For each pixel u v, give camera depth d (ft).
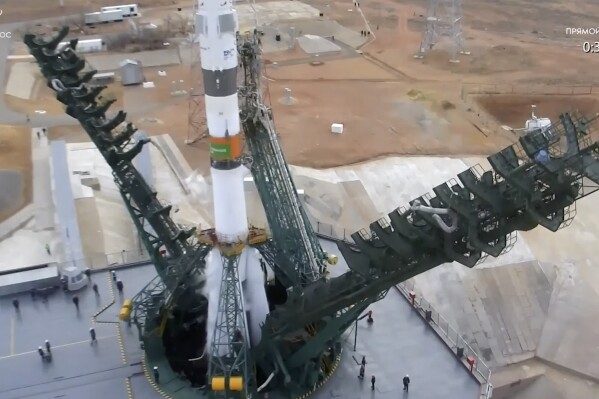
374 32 478.18
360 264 113.19
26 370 140.05
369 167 263.08
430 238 105.19
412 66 402.11
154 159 258.78
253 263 136.67
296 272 141.28
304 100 340.39
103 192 231.30
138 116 308.19
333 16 516.32
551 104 340.59
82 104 137.59
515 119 333.62
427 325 156.56
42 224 210.18
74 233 192.85
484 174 101.76
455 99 344.49
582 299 199.72
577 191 94.22
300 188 239.30
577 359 184.34
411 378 139.85
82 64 144.66
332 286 117.60
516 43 447.42
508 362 184.65
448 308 192.44
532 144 95.61
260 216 212.43
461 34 438.40
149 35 432.25
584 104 339.36
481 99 344.90
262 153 132.98
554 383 178.60
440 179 256.32
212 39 108.58
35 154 260.01
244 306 134.72
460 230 103.45
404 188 248.93
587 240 222.48
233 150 119.14
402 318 158.81
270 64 399.03
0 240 201.87
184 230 149.38
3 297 163.12
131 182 138.82
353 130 301.63
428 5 499.92
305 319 121.60
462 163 269.64
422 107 333.42
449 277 199.41
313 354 126.31
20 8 514.27
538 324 194.08
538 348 188.75
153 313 139.85
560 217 98.99
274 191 136.87
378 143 287.48
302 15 511.40
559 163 92.99
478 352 184.34
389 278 112.68
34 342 148.46
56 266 172.86
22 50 406.21
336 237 199.31
